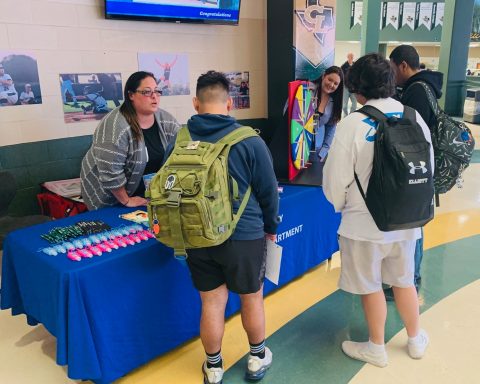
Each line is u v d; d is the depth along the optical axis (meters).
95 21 3.43
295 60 3.70
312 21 3.65
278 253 1.82
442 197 4.50
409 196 1.59
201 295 1.79
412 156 1.58
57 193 3.20
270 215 1.74
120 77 3.65
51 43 3.25
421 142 1.62
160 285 1.88
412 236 1.80
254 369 1.89
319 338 2.22
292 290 2.70
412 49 2.26
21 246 1.84
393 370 1.97
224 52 4.25
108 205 2.38
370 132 1.66
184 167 1.53
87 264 1.63
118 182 2.20
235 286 1.71
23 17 3.09
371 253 1.78
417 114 1.78
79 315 1.61
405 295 1.94
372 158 1.65
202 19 3.84
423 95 2.18
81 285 1.60
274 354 2.10
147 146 2.39
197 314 2.10
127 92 2.22
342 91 3.01
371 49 6.68
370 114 1.68
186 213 1.48
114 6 3.37
